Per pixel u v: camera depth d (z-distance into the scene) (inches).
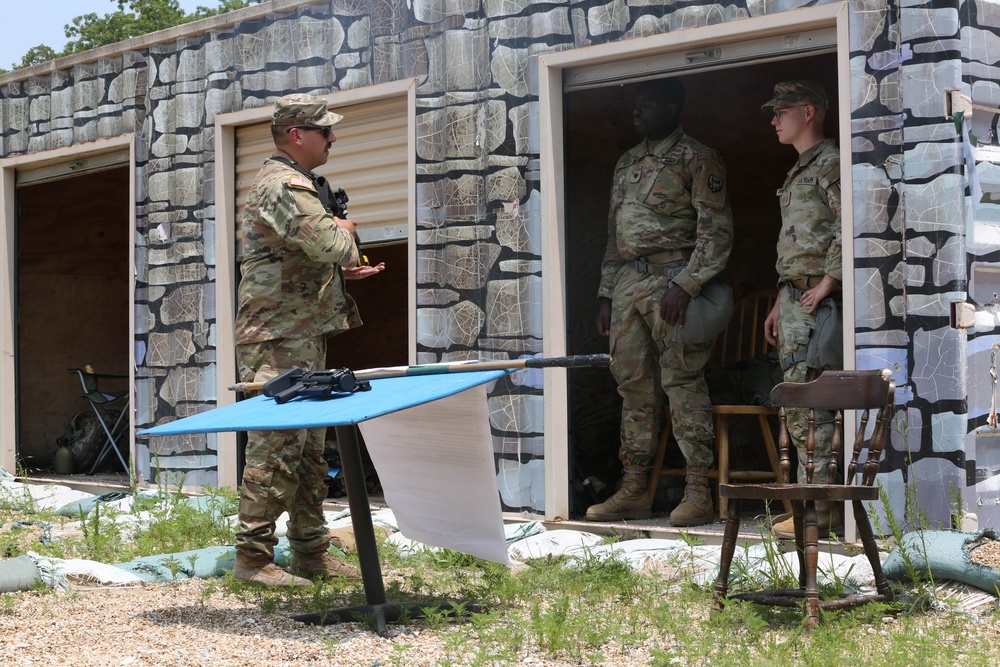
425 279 283.1
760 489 172.6
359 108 305.1
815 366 230.1
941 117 209.3
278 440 201.3
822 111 237.9
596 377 335.6
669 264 269.3
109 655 155.3
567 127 266.8
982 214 214.8
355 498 179.6
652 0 246.4
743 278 362.9
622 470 321.7
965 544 188.5
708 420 266.7
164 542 252.5
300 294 198.5
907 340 211.6
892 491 211.8
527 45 265.3
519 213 266.2
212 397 332.5
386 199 299.9
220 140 330.6
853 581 193.9
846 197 217.6
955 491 204.1
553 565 213.8
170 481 343.0
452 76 278.1
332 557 214.4
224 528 258.8
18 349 409.7
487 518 181.0
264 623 176.4
